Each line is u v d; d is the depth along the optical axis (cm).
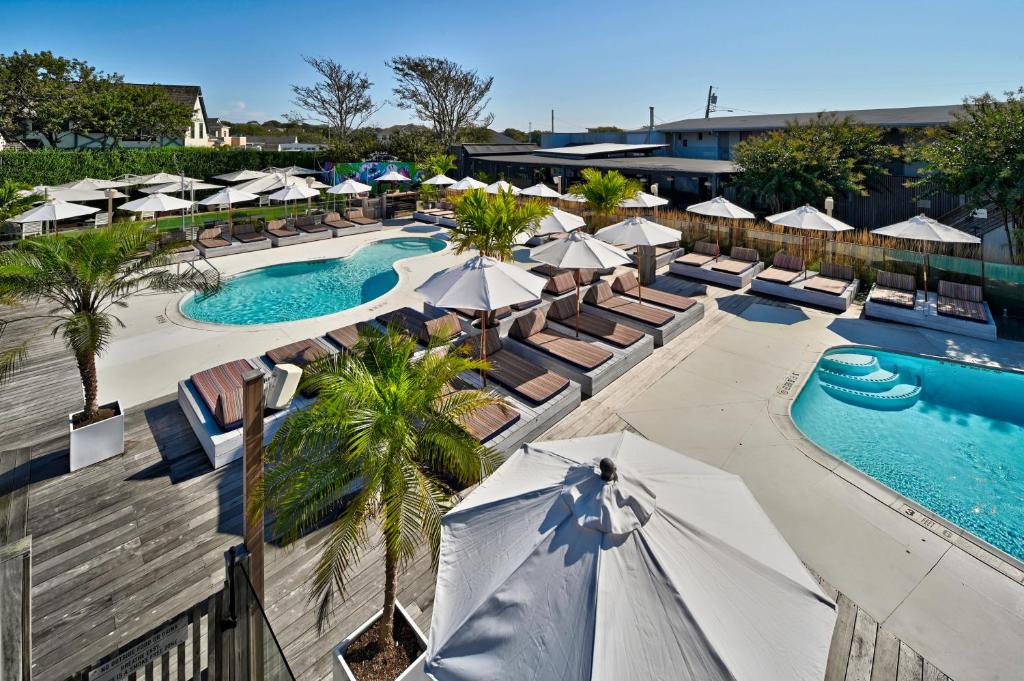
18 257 671
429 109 4625
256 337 1131
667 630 260
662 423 806
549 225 1417
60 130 2914
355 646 424
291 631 468
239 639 367
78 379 927
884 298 1234
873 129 1952
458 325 987
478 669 268
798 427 803
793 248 1560
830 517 609
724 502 347
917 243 1438
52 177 2448
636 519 305
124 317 1257
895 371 998
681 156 3219
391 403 390
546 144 3912
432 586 519
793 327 1190
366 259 1942
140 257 793
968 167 1344
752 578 293
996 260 1309
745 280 1494
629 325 1123
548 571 290
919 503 645
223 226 2028
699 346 1091
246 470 397
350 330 1009
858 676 429
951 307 1173
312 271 1775
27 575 334
